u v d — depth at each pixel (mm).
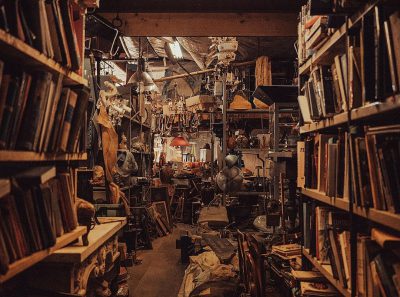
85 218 2488
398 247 1501
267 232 4945
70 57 2072
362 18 1750
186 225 8852
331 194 2266
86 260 2602
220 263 4172
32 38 1671
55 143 1903
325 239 2547
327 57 2609
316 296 2598
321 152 2605
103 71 7242
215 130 8492
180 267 5352
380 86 1547
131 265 5422
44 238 1736
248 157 9164
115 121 5078
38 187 1735
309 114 2758
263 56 7047
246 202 7094
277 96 5062
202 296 3438
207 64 8391
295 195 4230
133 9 4199
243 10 4160
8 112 1471
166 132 10602
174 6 4180
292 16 4434
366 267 1745
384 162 1562
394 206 1517
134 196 6293
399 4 1582
